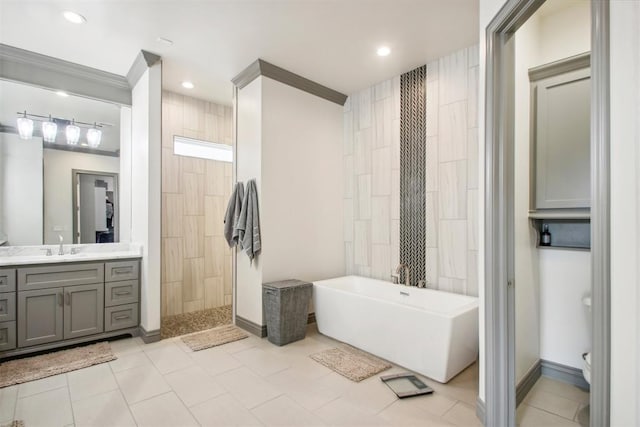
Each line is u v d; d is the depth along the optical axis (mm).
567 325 2295
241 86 3494
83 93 3250
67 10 2326
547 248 2355
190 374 2375
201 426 1780
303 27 2592
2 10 2312
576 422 1831
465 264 2902
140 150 3242
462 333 2270
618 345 1002
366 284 3566
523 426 1800
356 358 2641
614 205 1015
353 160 3945
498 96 1752
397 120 3480
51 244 3145
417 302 3104
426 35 2709
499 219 1753
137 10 2340
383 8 2354
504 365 1729
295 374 2379
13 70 2920
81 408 1942
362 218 3830
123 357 2672
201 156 4219
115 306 3043
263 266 3217
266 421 1828
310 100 3666
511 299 1792
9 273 2559
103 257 2975
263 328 3166
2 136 2943
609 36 1029
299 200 3549
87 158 3326
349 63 3213
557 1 2297
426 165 3207
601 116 1042
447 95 3049
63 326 2779
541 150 2291
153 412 1906
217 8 2336
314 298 3252
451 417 1872
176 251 3982
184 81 3658
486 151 1789
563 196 2205
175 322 3664
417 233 3281
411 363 2395
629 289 975
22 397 2061
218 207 4367
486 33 1793
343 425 1798
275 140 3336
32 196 3066
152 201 3045
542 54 2447
